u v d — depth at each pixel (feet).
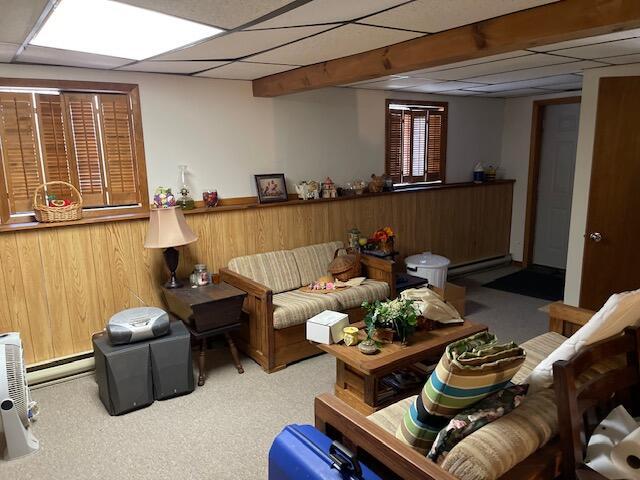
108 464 7.43
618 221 12.25
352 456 4.45
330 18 6.60
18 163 9.78
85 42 7.63
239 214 12.43
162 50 8.41
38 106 9.86
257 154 13.08
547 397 5.12
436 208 17.24
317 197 13.96
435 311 9.06
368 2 5.91
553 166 18.60
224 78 12.09
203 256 11.95
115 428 8.41
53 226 9.80
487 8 6.36
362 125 15.37
